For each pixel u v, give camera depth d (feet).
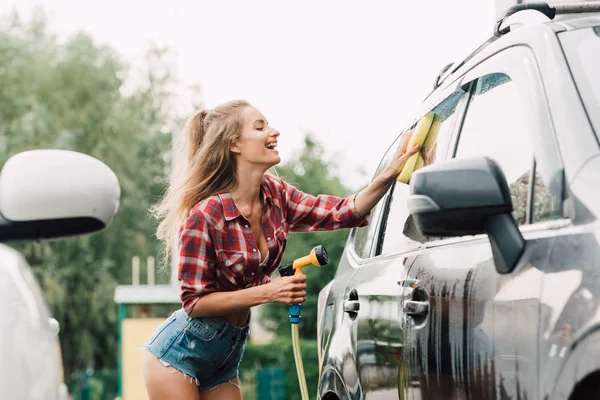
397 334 11.00
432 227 8.53
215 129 13.89
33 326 7.52
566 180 8.20
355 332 12.98
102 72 131.64
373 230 14.70
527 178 8.88
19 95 127.54
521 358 8.01
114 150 130.31
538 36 9.78
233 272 13.57
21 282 7.68
